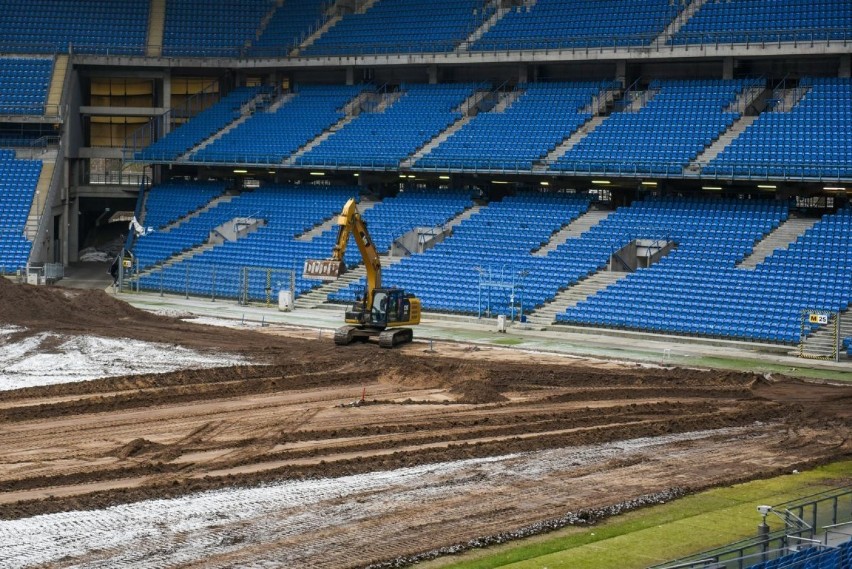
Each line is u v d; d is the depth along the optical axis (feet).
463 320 214.07
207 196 286.87
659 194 241.35
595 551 88.58
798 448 123.85
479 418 133.39
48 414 131.23
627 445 122.93
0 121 279.08
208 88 315.37
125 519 92.99
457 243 241.14
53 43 296.92
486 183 268.21
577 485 106.63
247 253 257.34
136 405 137.59
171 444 118.73
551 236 235.20
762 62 257.14
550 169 243.19
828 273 197.06
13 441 118.93
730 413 138.51
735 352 184.65
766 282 199.52
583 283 216.13
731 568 72.69
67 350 175.42
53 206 274.57
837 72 249.55
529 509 98.68
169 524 92.12
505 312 213.05
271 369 160.56
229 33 309.01
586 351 183.73
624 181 245.24
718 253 212.43
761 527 81.35
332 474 107.96
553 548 89.20
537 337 197.57
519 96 275.80
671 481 108.99
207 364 166.81
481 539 90.02
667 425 131.13
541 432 128.36
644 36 258.37
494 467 112.27
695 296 200.75
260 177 296.51
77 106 293.84
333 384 154.40
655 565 79.10
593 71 278.46
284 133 286.87
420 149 266.16
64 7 306.76
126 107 303.27
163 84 303.27
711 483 108.17
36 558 83.61
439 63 277.85
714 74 264.31
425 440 122.83
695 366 171.63
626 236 225.97
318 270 167.53
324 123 287.07
